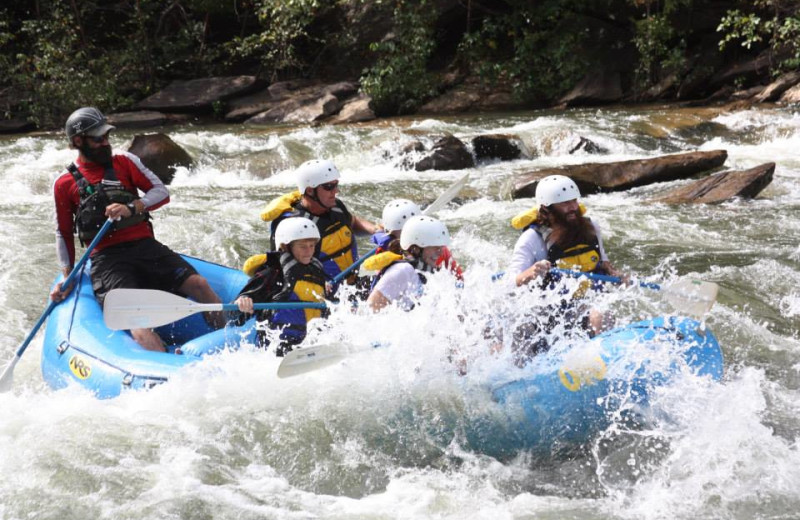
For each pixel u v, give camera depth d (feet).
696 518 21.85
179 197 63.05
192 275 33.17
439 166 73.36
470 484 23.85
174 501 21.99
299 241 28.89
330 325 28.71
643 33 105.09
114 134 97.04
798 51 96.22
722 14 107.04
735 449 24.73
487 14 117.80
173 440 24.80
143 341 30.50
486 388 26.27
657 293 39.65
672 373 26.13
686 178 65.72
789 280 41.57
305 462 24.43
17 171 70.79
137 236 32.60
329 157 77.77
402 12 113.50
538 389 25.79
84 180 31.94
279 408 26.53
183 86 110.11
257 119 103.65
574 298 29.32
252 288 29.78
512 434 25.68
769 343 34.09
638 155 79.46
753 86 101.55
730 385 28.68
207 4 120.47
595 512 22.25
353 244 33.45
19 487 22.57
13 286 42.09
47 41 110.32
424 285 27.09
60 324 31.63
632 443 25.43
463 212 57.62
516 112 105.29
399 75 109.19
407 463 24.80
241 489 22.93
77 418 26.03
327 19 122.31
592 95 106.42
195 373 26.99
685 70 105.09
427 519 21.80
